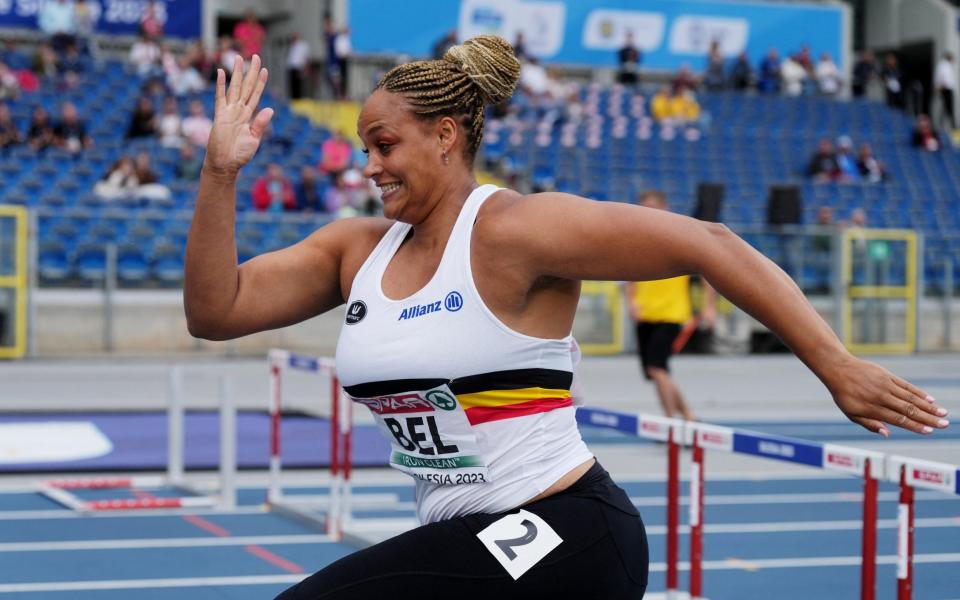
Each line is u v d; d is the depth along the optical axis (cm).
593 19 5303
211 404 2473
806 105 5419
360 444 2006
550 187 4259
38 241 3238
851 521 1506
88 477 1734
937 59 6275
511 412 461
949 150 5438
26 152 3600
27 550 1310
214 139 481
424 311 459
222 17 5484
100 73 4212
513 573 447
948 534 1433
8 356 3164
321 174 3928
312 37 5134
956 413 2464
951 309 3931
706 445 873
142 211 3362
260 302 506
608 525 464
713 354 3681
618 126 4841
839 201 4688
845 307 3753
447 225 470
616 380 2992
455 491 472
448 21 5050
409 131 466
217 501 1545
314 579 456
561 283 462
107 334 3253
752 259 430
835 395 424
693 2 5472
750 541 1393
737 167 4812
